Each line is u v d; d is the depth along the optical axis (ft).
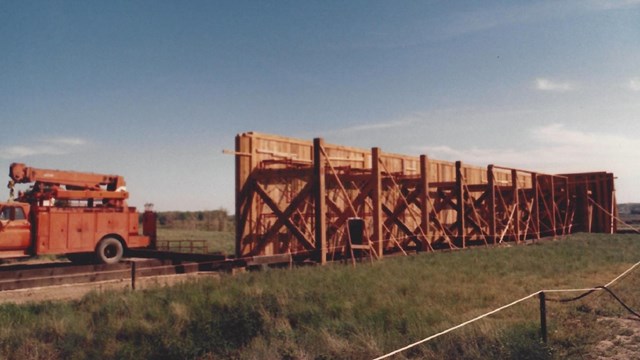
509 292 36.96
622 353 23.84
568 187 116.47
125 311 31.17
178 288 38.09
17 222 57.21
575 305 33.04
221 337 26.37
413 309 29.76
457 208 80.48
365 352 22.91
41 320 28.50
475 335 25.04
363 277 42.57
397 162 81.00
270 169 59.06
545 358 22.45
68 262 70.18
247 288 36.29
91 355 23.91
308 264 55.36
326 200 66.95
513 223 98.37
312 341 24.52
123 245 66.23
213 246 98.99
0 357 23.26
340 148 69.82
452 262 54.54
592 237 100.63
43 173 62.49
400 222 75.36
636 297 35.55
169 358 23.97
